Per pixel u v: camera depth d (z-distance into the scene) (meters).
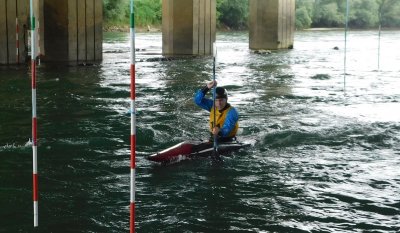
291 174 7.21
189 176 7.08
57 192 6.42
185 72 19.39
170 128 10.02
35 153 4.57
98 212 5.82
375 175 7.20
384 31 69.12
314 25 75.12
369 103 13.22
